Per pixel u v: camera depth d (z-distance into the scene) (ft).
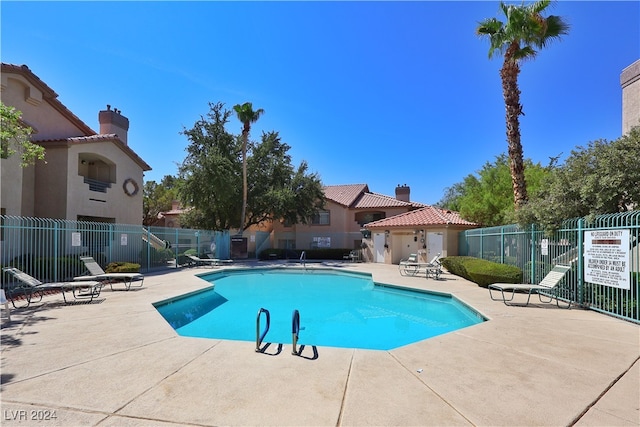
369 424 11.18
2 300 24.13
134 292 38.19
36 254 44.29
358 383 14.28
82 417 11.52
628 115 45.21
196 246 81.82
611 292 26.55
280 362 16.66
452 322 31.68
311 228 118.11
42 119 61.16
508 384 14.21
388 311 36.29
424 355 17.74
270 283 58.18
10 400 12.69
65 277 44.19
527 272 39.68
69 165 59.21
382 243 89.30
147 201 142.72
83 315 26.68
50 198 58.44
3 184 45.55
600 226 27.78
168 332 21.85
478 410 12.08
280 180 105.91
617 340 20.29
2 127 34.12
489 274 40.60
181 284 44.65
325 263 87.97
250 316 33.94
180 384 14.11
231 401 12.67
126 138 83.56
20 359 16.89
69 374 15.08
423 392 13.44
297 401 12.69
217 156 89.61
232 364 16.38
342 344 25.04
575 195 33.12
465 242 70.28
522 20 45.14
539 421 11.40
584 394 13.30
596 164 32.71
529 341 20.12
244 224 106.01
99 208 65.57
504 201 71.61
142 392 13.37
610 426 11.12
